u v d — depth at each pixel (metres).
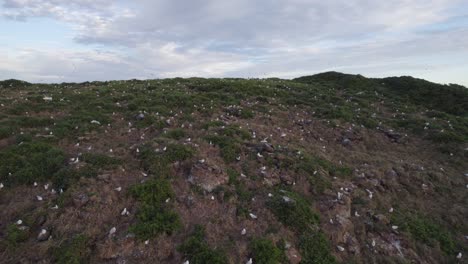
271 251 10.95
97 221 11.32
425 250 13.26
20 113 20.61
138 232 10.91
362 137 22.66
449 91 35.84
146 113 21.16
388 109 30.67
